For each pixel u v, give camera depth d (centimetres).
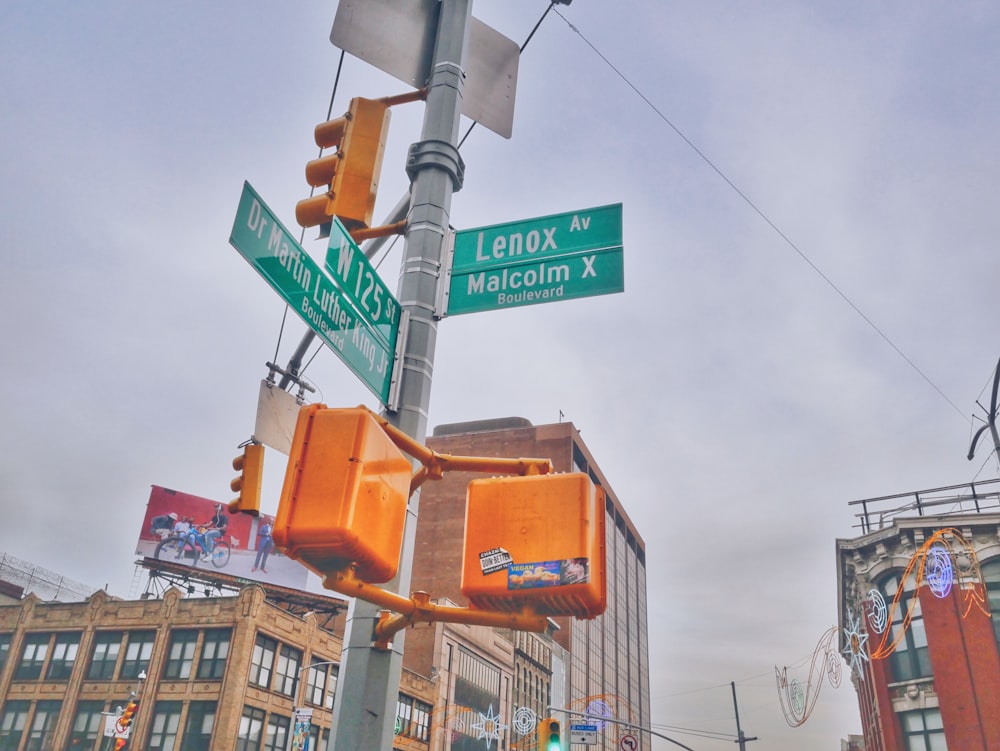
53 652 4553
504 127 612
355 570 271
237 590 5431
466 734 5550
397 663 370
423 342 468
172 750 3956
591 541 341
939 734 3019
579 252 500
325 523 250
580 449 9281
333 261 407
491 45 622
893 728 3184
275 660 4334
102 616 4544
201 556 5309
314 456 261
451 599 7406
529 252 507
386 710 356
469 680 5750
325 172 502
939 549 3186
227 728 3903
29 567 6238
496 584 336
